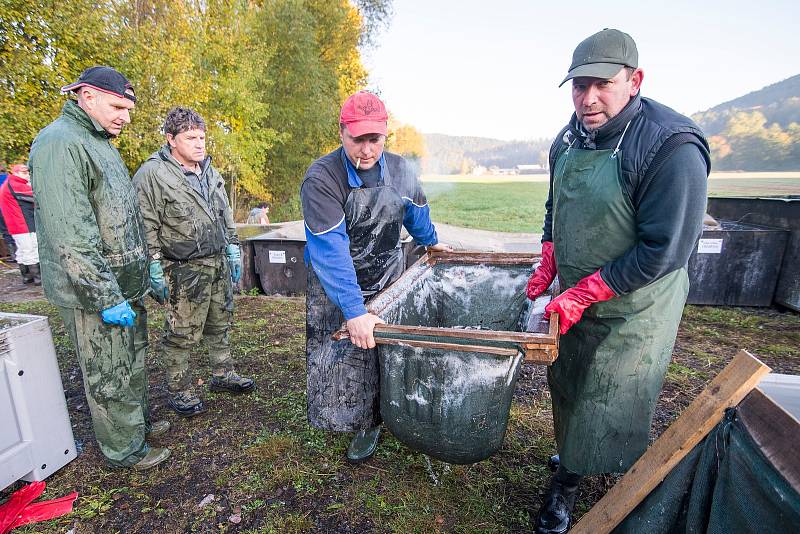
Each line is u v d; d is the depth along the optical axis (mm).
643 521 1410
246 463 2488
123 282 2264
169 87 9164
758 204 5492
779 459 1025
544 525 1937
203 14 11930
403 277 2227
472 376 1579
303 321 4801
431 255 2574
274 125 15922
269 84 14773
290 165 16844
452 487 2277
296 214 17500
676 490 1337
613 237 1587
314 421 2439
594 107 1510
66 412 2467
